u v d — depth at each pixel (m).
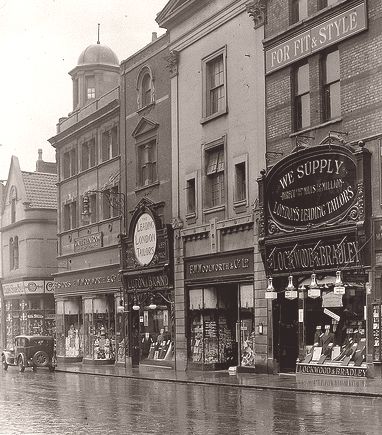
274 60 24.20
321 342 22.38
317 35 22.31
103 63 43.47
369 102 20.47
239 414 14.39
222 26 27.23
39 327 47.41
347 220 20.77
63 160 42.22
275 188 23.52
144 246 31.89
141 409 15.80
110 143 36.75
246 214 25.50
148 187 32.16
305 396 17.80
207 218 27.81
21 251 48.91
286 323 24.17
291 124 23.44
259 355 24.61
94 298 37.44
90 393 20.42
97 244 37.22
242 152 25.84
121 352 33.94
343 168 20.84
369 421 12.80
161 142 31.31
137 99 33.41
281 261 23.30
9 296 50.44
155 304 31.58
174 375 26.33
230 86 26.70
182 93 29.73
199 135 28.42
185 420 13.66
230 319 27.38
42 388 22.62
